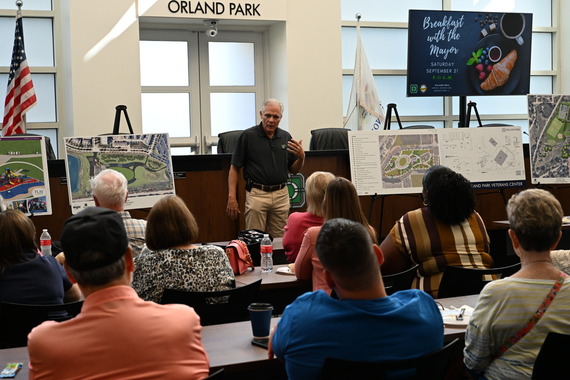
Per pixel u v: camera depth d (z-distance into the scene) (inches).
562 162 272.1
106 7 308.7
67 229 71.8
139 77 314.7
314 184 160.4
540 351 85.4
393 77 376.2
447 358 81.7
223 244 193.0
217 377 76.0
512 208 90.6
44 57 326.0
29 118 324.5
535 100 271.0
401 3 374.6
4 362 95.0
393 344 76.9
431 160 265.7
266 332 102.2
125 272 74.2
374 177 260.8
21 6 305.6
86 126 307.6
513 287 88.5
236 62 353.7
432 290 136.2
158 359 72.1
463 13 314.0
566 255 120.5
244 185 265.9
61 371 70.4
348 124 350.9
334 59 342.3
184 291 116.9
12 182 220.8
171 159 246.1
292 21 335.6
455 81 317.1
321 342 76.5
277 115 243.1
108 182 153.5
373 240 137.6
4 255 123.1
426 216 138.9
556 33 397.7
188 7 319.3
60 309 118.8
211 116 350.9
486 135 271.4
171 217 121.3
